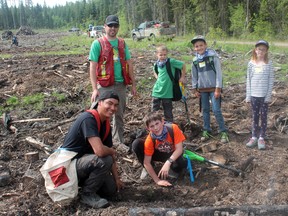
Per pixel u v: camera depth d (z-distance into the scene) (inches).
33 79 416.2
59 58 645.3
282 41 933.2
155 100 221.9
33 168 195.6
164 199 164.2
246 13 1240.8
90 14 3752.5
